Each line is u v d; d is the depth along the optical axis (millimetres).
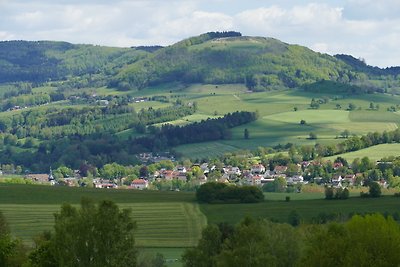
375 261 119688
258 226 139875
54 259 127500
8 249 139000
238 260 131250
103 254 119000
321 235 127188
